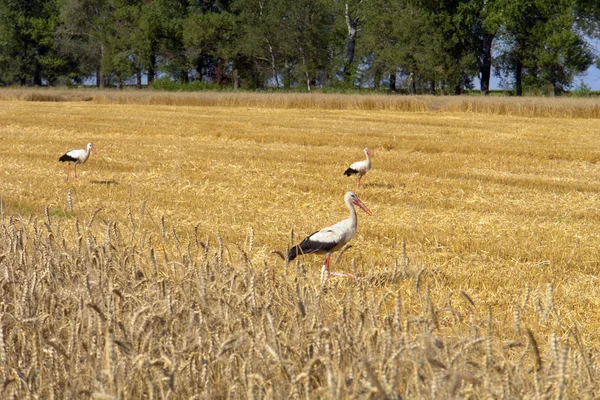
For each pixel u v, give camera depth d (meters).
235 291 6.34
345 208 14.82
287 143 25.92
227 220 13.34
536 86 71.62
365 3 72.44
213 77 80.25
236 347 4.91
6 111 38.31
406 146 24.78
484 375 4.52
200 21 73.75
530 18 68.88
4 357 5.03
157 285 6.37
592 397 4.88
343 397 4.29
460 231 12.69
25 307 5.84
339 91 68.50
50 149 22.94
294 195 16.00
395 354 4.38
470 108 42.81
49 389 4.70
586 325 7.73
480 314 7.82
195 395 4.42
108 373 4.28
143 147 23.80
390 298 8.11
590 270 10.35
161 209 14.23
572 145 25.64
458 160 21.81
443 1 67.56
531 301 8.31
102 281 6.54
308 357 5.05
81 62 88.94
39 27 87.56
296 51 74.25
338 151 23.50
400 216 14.02
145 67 81.44
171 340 5.19
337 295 7.69
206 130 29.05
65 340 5.69
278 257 10.43
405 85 76.62
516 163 21.55
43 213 13.47
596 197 16.44
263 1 75.00
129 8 78.19
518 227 13.13
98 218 12.88
